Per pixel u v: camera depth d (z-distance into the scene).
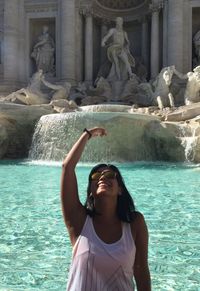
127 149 21.00
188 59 32.66
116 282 2.77
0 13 34.72
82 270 2.78
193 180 13.38
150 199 9.75
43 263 5.18
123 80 32.72
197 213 8.20
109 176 2.99
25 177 14.30
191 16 32.72
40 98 28.34
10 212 8.30
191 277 4.70
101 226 2.91
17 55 34.31
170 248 5.84
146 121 21.25
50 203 9.30
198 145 19.34
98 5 36.16
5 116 23.45
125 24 37.56
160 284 4.48
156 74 33.06
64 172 3.07
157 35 33.34
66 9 33.50
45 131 22.16
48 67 34.88
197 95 26.36
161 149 21.08
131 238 2.87
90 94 32.38
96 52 37.12
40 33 35.88
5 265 5.10
